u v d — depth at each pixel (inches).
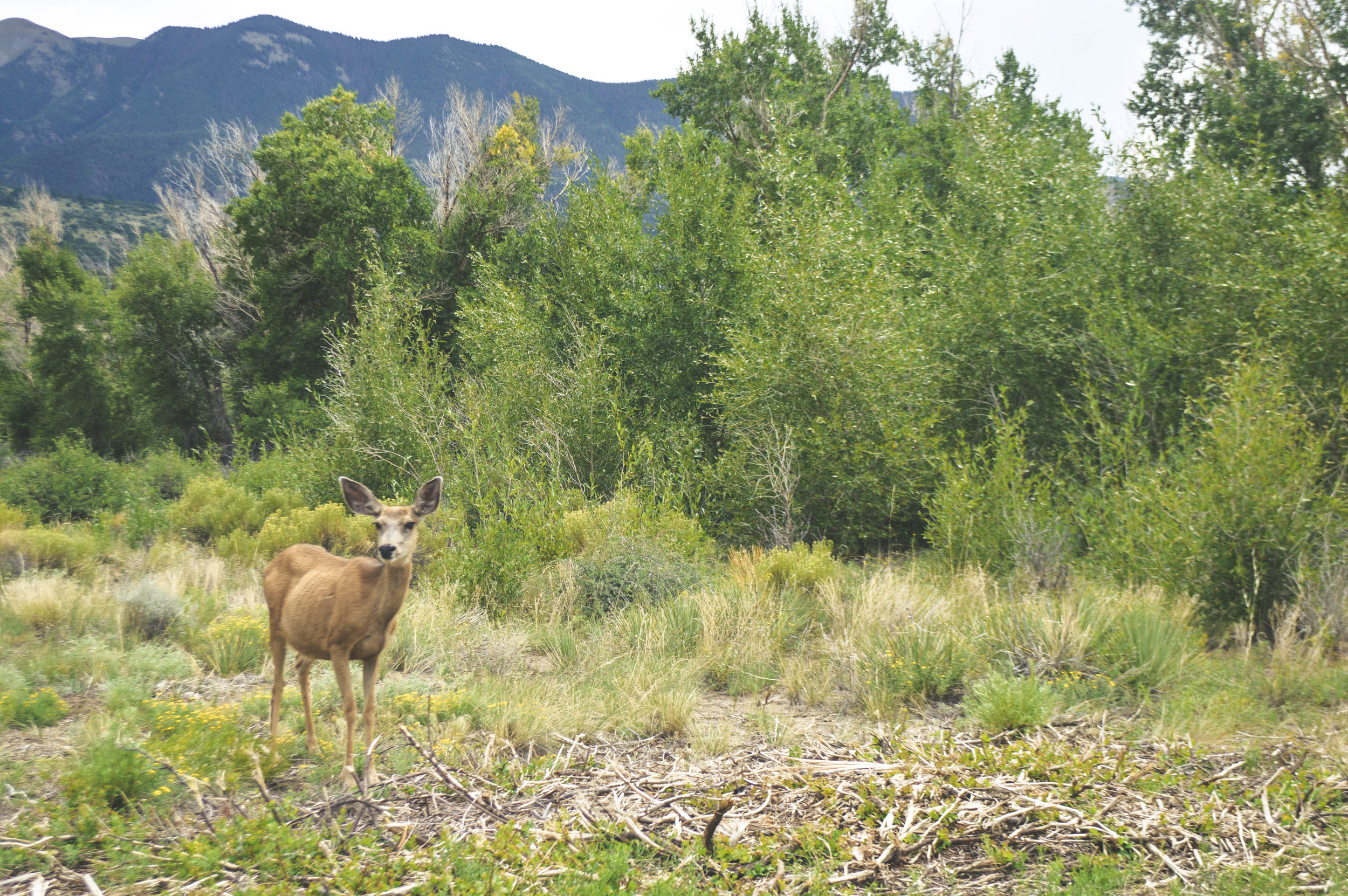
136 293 1133.7
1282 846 162.9
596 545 416.8
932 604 320.2
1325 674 258.4
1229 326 439.2
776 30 986.7
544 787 193.8
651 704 247.9
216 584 389.4
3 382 1263.5
